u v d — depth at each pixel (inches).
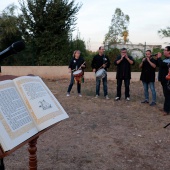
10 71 538.6
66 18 544.7
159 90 416.8
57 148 173.3
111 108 287.9
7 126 64.7
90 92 382.6
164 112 263.9
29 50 552.4
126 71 319.9
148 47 563.5
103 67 329.1
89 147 175.8
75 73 332.2
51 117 81.0
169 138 195.3
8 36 595.8
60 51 549.6
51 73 542.3
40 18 531.2
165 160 158.1
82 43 573.6
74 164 150.8
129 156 162.9
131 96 360.2
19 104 73.8
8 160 155.3
